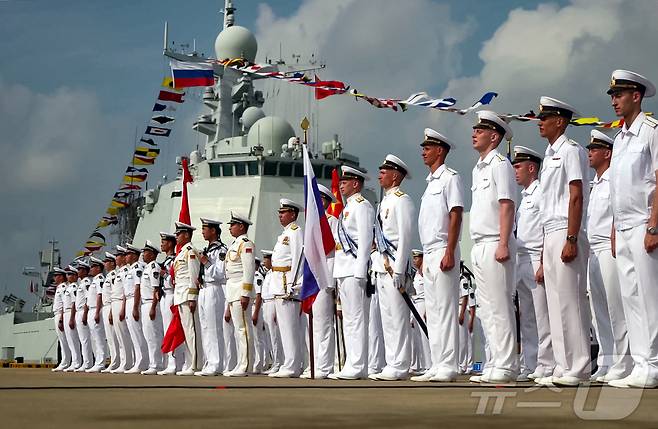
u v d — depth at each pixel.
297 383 8.78
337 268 10.61
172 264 15.98
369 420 3.82
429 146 9.17
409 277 9.81
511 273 8.30
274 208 28.84
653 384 6.60
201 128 33.00
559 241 7.61
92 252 31.47
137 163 27.28
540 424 3.59
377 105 14.23
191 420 3.88
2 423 3.74
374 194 31.28
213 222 14.73
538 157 10.72
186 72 17.83
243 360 13.21
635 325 7.24
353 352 10.43
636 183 7.07
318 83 15.04
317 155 30.14
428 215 9.05
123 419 3.94
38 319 42.69
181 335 14.79
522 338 10.80
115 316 17.34
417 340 17.55
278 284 12.34
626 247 7.30
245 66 17.69
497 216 8.34
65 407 4.72
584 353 7.51
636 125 7.17
